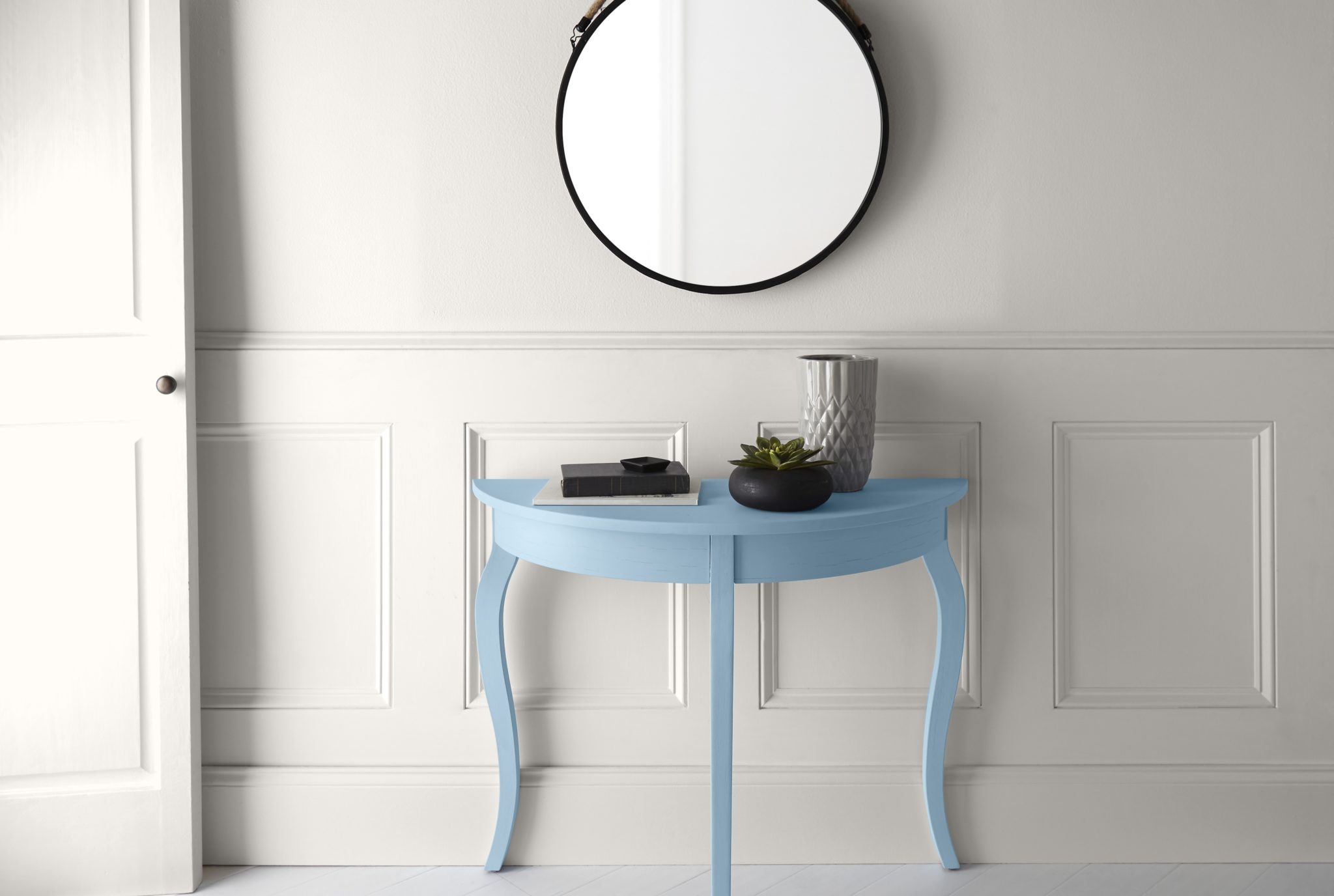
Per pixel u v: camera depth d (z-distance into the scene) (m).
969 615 2.18
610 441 2.17
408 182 2.13
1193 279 2.12
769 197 2.11
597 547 1.80
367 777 2.19
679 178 2.11
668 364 2.16
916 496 1.92
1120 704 2.18
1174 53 2.10
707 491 1.97
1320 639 2.16
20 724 2.04
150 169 2.01
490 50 2.12
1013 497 2.17
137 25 2.00
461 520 2.18
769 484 1.78
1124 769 2.18
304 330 2.15
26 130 1.97
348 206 2.14
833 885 2.10
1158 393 2.14
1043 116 2.11
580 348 2.15
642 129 2.10
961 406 2.15
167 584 2.06
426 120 2.12
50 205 1.99
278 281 2.15
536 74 2.12
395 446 2.17
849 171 2.10
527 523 1.87
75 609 2.05
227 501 2.17
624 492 1.88
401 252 2.14
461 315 2.16
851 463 1.95
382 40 2.11
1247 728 2.17
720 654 1.77
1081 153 2.11
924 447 2.16
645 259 2.12
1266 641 2.17
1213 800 2.17
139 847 2.07
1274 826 2.17
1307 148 2.10
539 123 2.13
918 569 2.18
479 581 2.12
